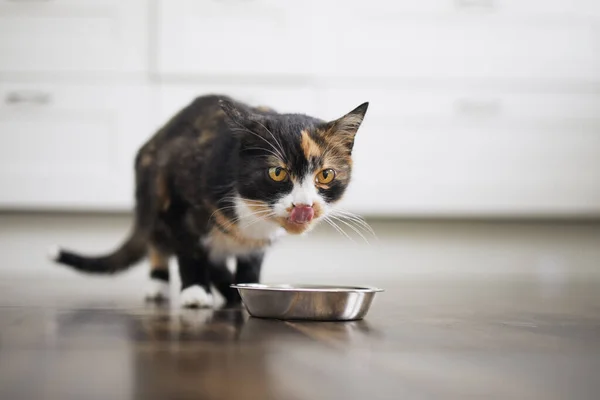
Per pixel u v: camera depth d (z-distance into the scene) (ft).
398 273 5.78
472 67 5.57
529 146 5.64
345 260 5.77
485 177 5.63
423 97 5.56
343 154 2.82
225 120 2.90
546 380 1.59
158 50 5.44
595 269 5.99
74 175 5.47
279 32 5.46
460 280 4.96
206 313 2.68
